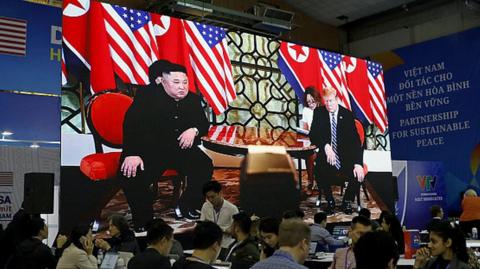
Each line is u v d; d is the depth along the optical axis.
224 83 8.48
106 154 7.12
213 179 8.09
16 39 6.86
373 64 10.82
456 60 12.73
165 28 7.96
